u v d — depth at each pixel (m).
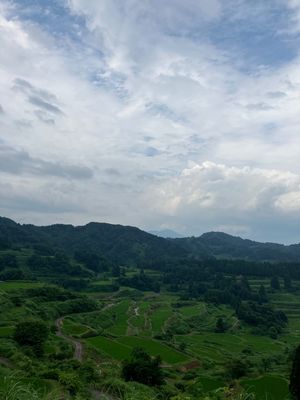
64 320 123.50
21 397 12.61
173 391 58.47
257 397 58.00
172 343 114.81
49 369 59.53
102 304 171.00
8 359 67.31
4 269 198.75
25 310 115.81
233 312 194.75
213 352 113.56
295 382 59.88
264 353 120.06
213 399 22.45
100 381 55.16
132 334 126.75
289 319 190.12
